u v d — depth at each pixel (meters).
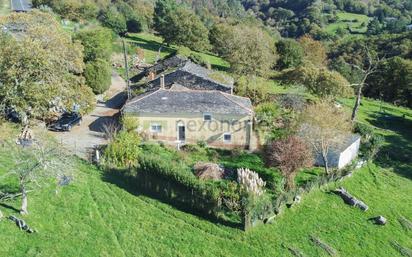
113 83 73.56
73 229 32.00
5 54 42.25
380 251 35.56
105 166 39.91
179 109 47.69
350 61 107.25
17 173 32.53
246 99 53.53
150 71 70.38
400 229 38.75
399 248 36.25
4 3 115.25
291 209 38.16
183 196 36.75
